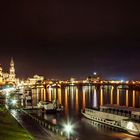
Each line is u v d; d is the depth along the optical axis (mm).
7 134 75125
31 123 105875
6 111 130875
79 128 107625
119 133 99500
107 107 125000
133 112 109500
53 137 82938
